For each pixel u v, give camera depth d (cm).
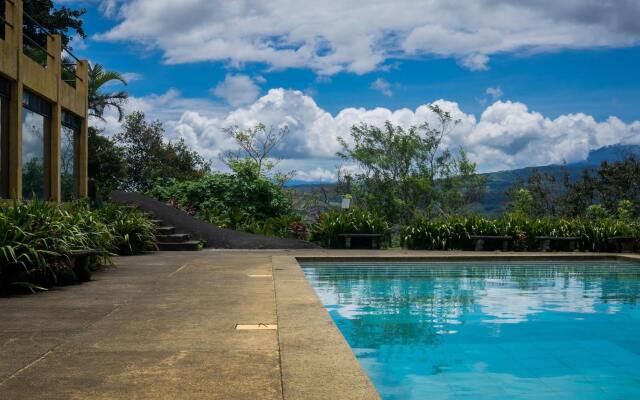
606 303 729
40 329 414
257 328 416
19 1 1091
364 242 1570
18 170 1086
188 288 648
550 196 2797
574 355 465
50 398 255
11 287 626
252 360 324
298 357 327
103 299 566
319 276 1014
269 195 2094
